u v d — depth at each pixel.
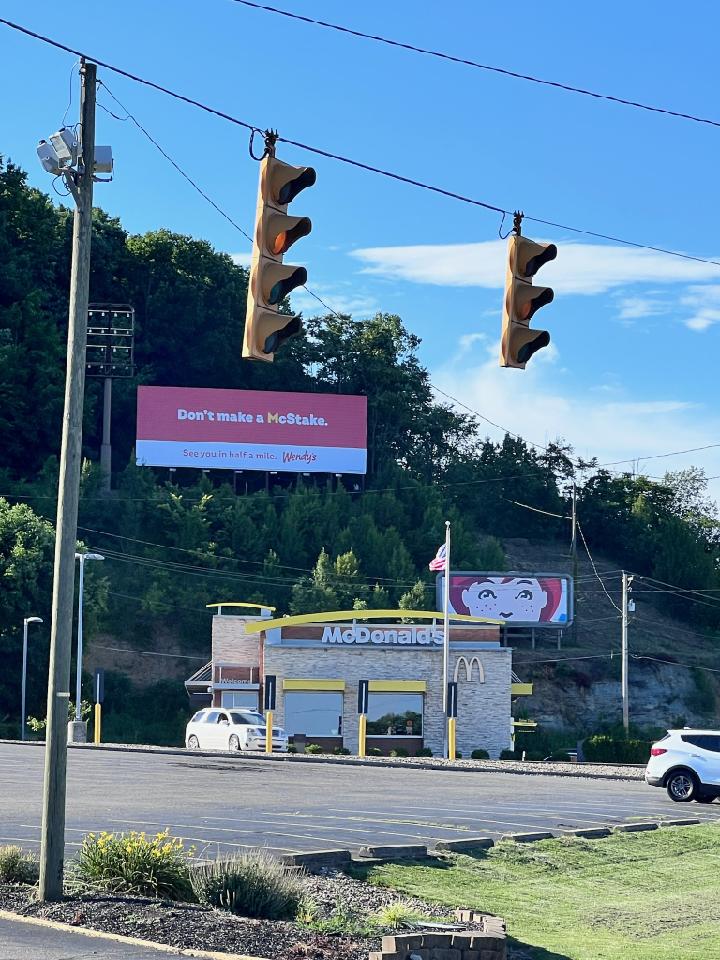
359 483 118.62
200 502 100.06
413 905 17.45
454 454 132.00
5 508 80.44
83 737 54.31
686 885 23.02
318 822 23.92
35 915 13.83
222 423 101.81
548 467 131.75
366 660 65.81
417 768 43.06
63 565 15.12
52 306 120.06
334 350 124.31
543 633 102.94
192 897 15.48
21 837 20.05
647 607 117.94
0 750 44.84
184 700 82.62
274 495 111.62
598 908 20.19
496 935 14.15
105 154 15.30
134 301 125.56
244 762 41.72
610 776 42.06
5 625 75.06
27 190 122.25
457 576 86.44
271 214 12.84
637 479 133.88
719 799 34.03
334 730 65.12
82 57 15.40
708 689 96.94
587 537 128.75
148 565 94.62
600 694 93.06
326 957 12.94
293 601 92.31
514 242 15.24
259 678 66.62
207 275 127.75
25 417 106.19
